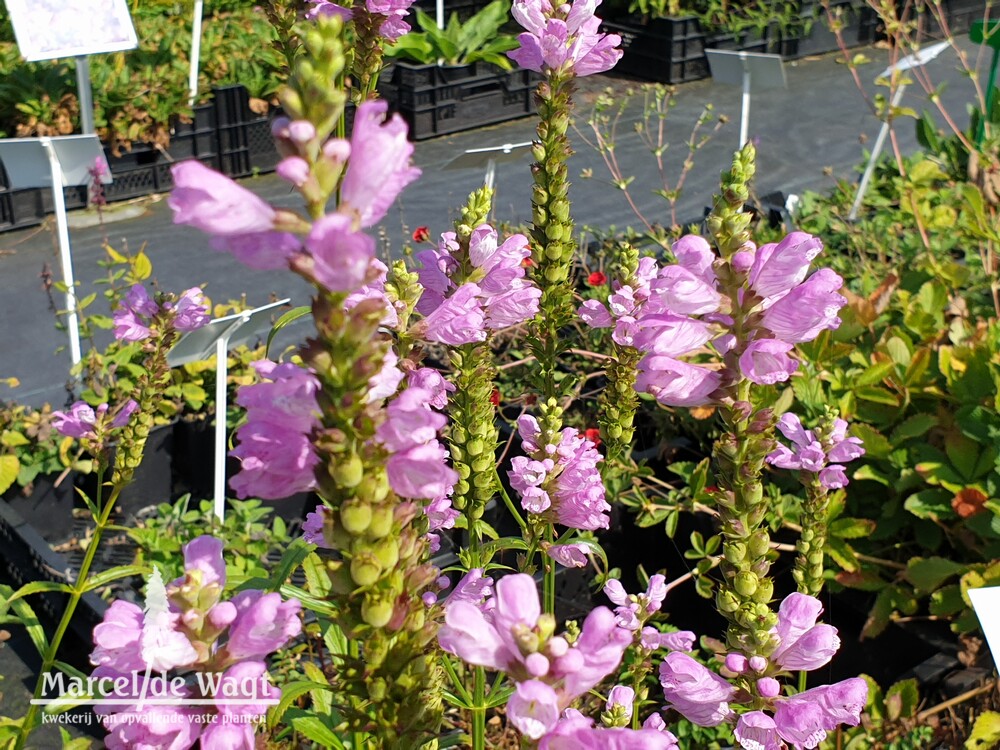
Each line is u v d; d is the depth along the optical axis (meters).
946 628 4.24
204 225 1.40
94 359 5.76
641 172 10.34
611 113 11.72
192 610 1.70
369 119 1.49
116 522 5.54
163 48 10.20
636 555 5.01
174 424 5.71
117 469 2.94
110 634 1.68
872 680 3.79
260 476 1.67
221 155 10.05
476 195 2.81
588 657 1.58
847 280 6.04
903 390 4.75
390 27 2.92
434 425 1.59
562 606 4.59
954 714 3.78
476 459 2.82
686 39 12.69
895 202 7.07
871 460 4.69
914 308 5.07
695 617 4.82
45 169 5.55
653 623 4.79
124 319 2.99
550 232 3.27
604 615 1.62
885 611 4.21
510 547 2.86
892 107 6.09
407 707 1.77
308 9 3.11
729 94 12.42
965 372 4.61
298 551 2.11
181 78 9.91
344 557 1.66
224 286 8.34
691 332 2.21
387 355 1.76
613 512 4.88
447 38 11.18
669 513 4.65
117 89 9.49
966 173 7.21
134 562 4.70
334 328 1.51
